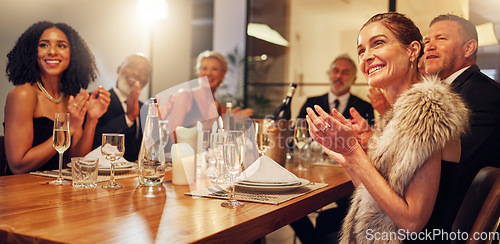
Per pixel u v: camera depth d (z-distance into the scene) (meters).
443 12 4.50
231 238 0.94
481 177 1.26
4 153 2.20
